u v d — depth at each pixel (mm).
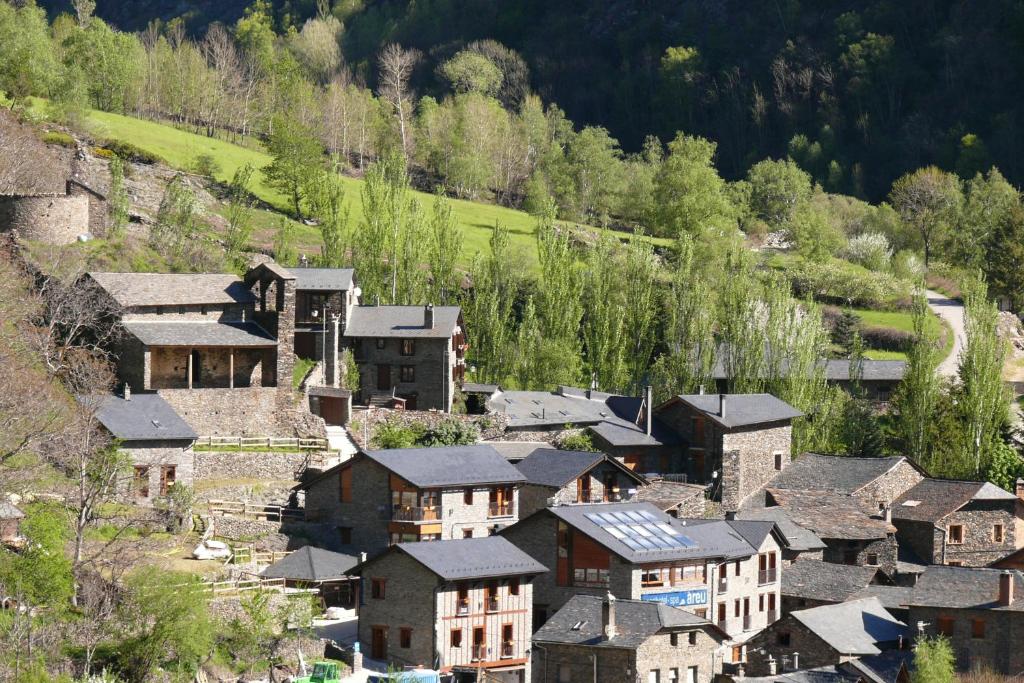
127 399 140000
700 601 132125
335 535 140500
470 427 163125
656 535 133500
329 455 152750
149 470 135000
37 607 107062
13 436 122875
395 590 122062
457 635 121500
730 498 161375
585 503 142125
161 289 160375
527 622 126125
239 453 148250
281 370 161375
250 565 127125
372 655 122500
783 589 142500
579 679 111188
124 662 105500
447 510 139125
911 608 129000
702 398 171875
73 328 149500
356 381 172250
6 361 134250
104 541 121312
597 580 130375
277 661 113250
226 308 163375
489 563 124188
